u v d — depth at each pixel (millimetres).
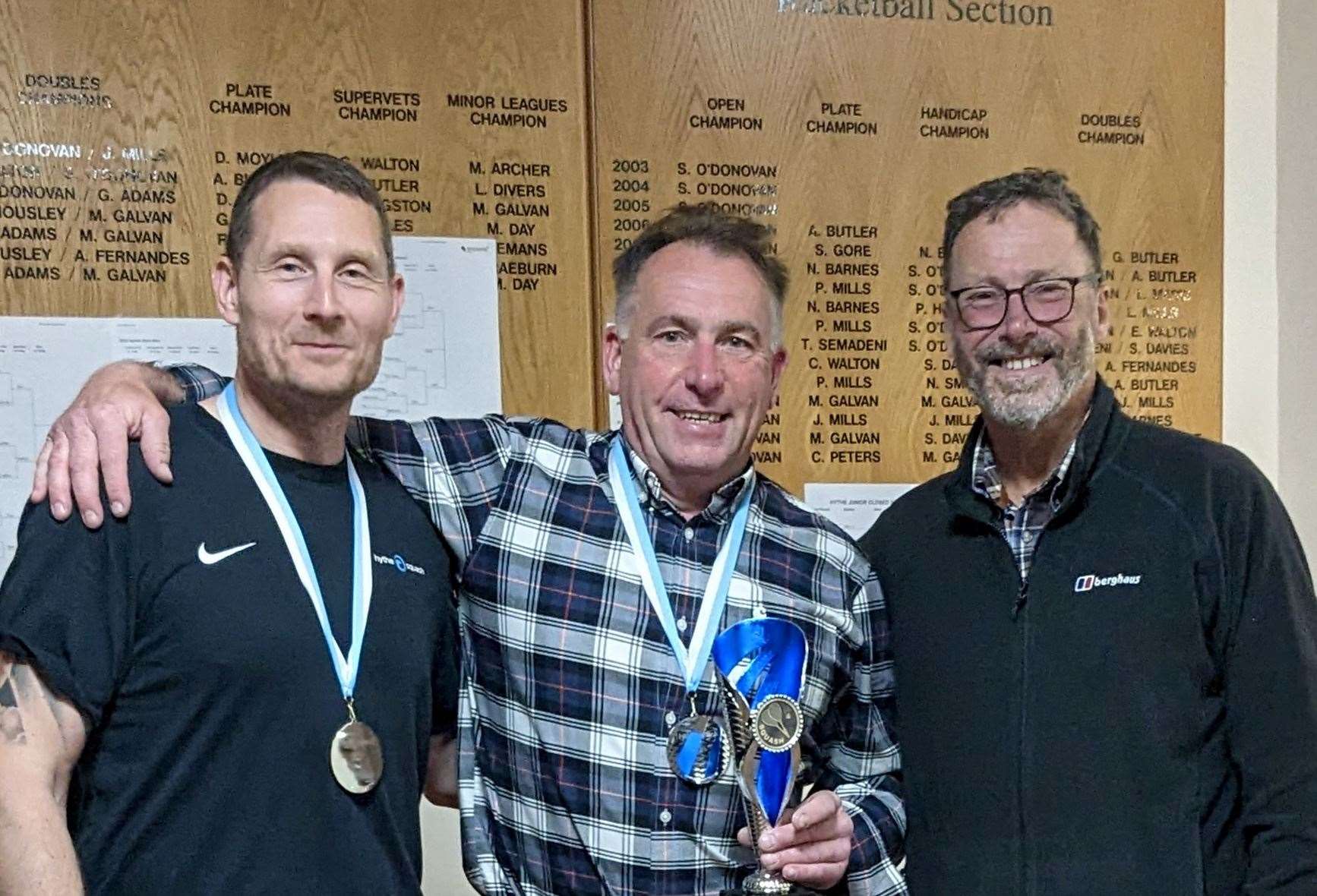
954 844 1512
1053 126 2080
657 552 1475
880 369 2016
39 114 1702
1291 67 2160
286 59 1779
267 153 1775
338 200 1247
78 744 1131
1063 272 1503
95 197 1724
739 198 1951
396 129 1815
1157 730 1440
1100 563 1496
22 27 1693
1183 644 1452
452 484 1463
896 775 1590
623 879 1357
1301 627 1421
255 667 1172
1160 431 1577
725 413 1426
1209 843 1450
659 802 1373
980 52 2051
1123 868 1420
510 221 1860
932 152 2031
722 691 1392
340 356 1226
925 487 1707
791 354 1987
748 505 1541
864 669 1586
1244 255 2197
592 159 1898
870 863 1475
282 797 1166
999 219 1529
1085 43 2090
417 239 1822
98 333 1726
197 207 1755
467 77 1842
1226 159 2174
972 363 1549
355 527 1318
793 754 1393
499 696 1422
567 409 1885
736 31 1946
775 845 1343
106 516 1159
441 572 1395
